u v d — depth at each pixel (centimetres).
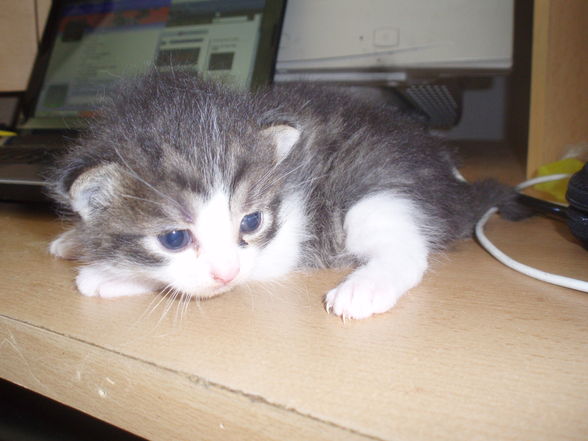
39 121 28
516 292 13
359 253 17
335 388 8
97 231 15
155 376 9
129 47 28
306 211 18
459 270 15
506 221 20
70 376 11
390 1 26
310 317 12
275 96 19
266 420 8
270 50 25
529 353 10
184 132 15
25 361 11
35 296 13
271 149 16
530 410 8
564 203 20
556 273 14
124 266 15
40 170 20
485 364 9
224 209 15
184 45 26
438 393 8
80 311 12
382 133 19
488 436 7
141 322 12
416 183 18
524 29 39
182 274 15
